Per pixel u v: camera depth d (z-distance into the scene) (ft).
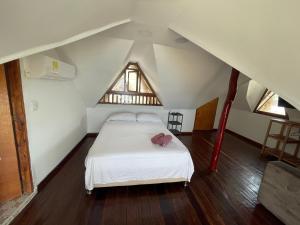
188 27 5.25
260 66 3.77
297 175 5.52
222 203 6.64
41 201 6.06
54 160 7.85
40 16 2.63
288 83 3.36
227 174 8.93
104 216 5.60
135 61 12.66
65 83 9.00
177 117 15.52
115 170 6.50
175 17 5.29
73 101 10.23
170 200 6.60
